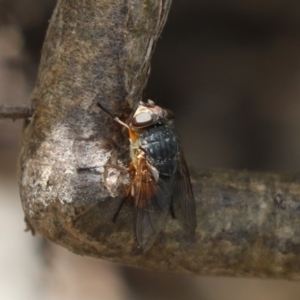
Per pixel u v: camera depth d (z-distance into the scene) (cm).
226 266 17
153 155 17
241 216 17
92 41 16
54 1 22
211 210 17
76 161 17
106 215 17
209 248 17
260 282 22
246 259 17
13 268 21
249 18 22
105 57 16
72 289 21
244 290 22
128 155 17
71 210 16
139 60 17
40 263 21
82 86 17
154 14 16
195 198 17
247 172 17
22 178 17
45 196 17
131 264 17
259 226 17
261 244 17
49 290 21
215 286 22
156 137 17
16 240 22
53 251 22
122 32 16
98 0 16
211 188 17
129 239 17
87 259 22
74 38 17
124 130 17
